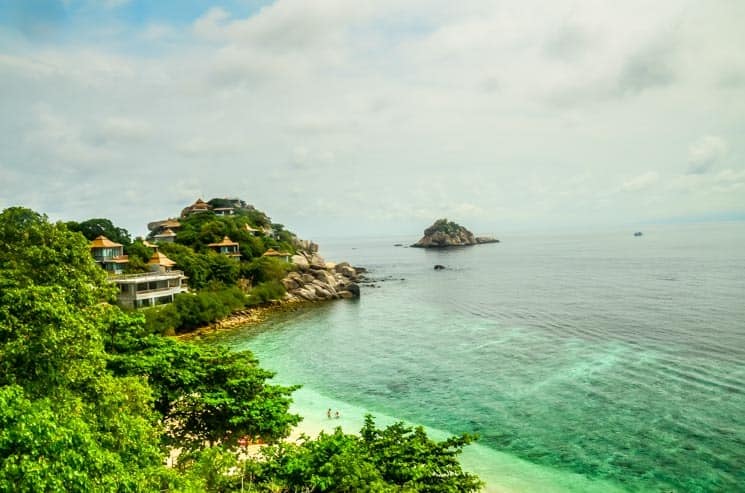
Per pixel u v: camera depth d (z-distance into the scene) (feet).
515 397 152.25
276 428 82.69
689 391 148.56
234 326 276.00
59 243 74.90
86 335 59.41
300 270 399.65
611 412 136.67
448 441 70.49
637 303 301.02
